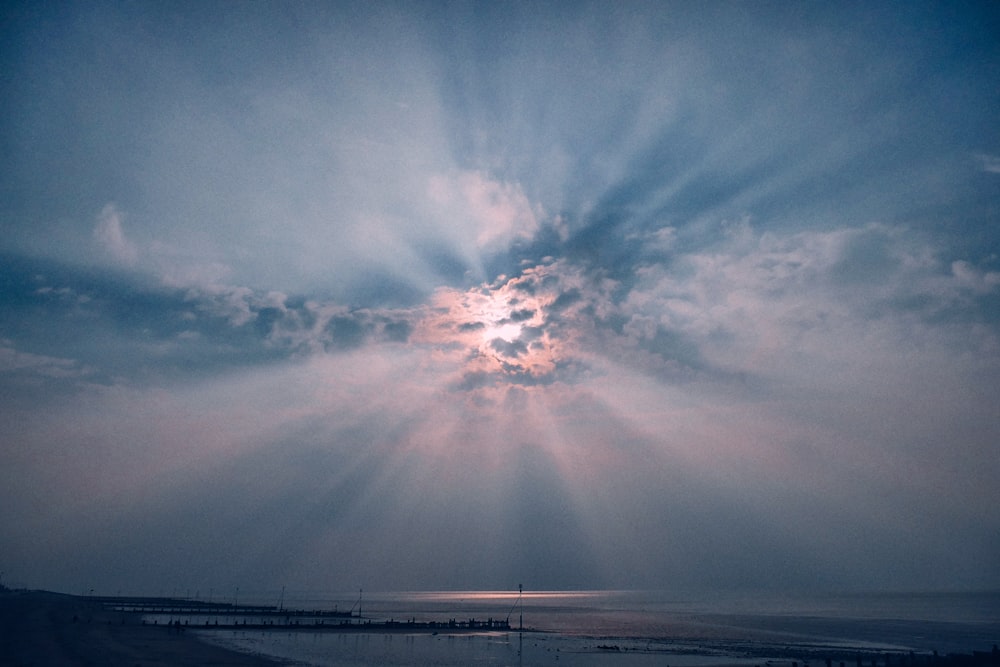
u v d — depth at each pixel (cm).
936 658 7506
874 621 19000
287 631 12925
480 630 14688
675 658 8981
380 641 11131
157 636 9975
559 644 11094
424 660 8444
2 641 7969
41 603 16088
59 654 7000
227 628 13162
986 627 16125
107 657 6950
